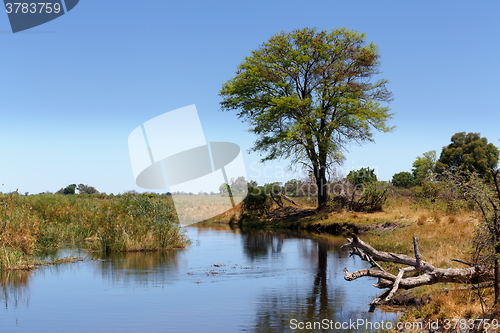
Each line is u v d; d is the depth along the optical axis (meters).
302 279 10.77
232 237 21.98
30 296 8.82
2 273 11.23
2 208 14.70
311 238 21.09
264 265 12.80
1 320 7.20
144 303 8.31
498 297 6.77
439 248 11.42
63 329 6.73
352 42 31.28
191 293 9.21
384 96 31.38
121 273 11.37
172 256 14.48
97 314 7.58
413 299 8.13
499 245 6.86
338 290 9.52
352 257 14.25
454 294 7.19
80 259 13.53
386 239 15.06
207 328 6.86
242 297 8.84
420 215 20.83
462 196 7.22
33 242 15.41
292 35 31.50
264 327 6.93
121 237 15.75
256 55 32.28
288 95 31.66
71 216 19.98
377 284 7.34
